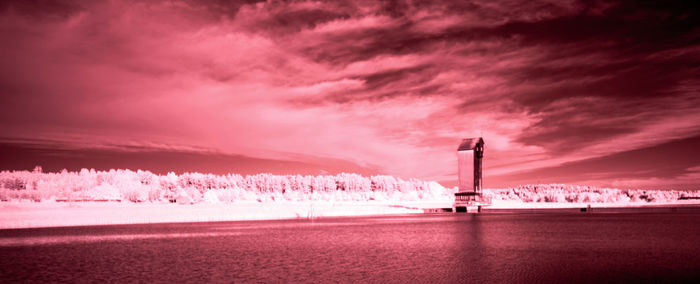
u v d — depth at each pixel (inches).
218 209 4722.0
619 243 1708.9
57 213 3656.5
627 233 2154.3
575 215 4483.3
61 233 2335.1
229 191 7037.4
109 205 5022.1
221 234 2242.9
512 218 3841.0
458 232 2290.8
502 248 1579.7
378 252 1509.6
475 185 5315.0
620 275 1039.6
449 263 1250.6
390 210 5521.7
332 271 1140.5
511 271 1109.1
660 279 991.6
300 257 1400.1
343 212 4795.8
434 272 1111.6
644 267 1144.2
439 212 5364.2
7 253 1536.7
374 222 3272.6
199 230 2524.6
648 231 2267.5
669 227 2559.1
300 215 4375.0
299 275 1088.2
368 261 1306.6
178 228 2691.9
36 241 1930.4
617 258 1307.8
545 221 3297.2
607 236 2001.7
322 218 3996.1
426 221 3383.4
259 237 2069.4
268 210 4734.3
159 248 1649.9
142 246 1718.8
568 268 1141.1
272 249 1605.6
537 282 975.0
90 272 1155.3
